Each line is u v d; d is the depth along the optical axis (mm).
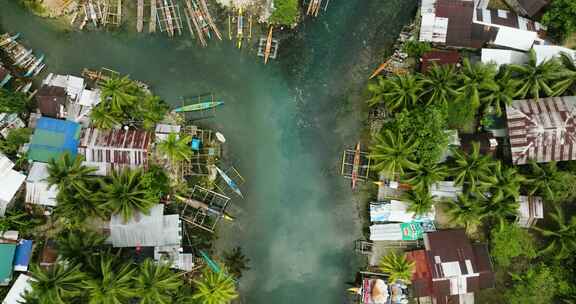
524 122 33312
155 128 35438
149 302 30906
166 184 35188
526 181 33031
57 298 29625
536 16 35281
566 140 33062
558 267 33719
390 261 33938
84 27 36375
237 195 36406
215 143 36312
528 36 34656
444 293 34062
